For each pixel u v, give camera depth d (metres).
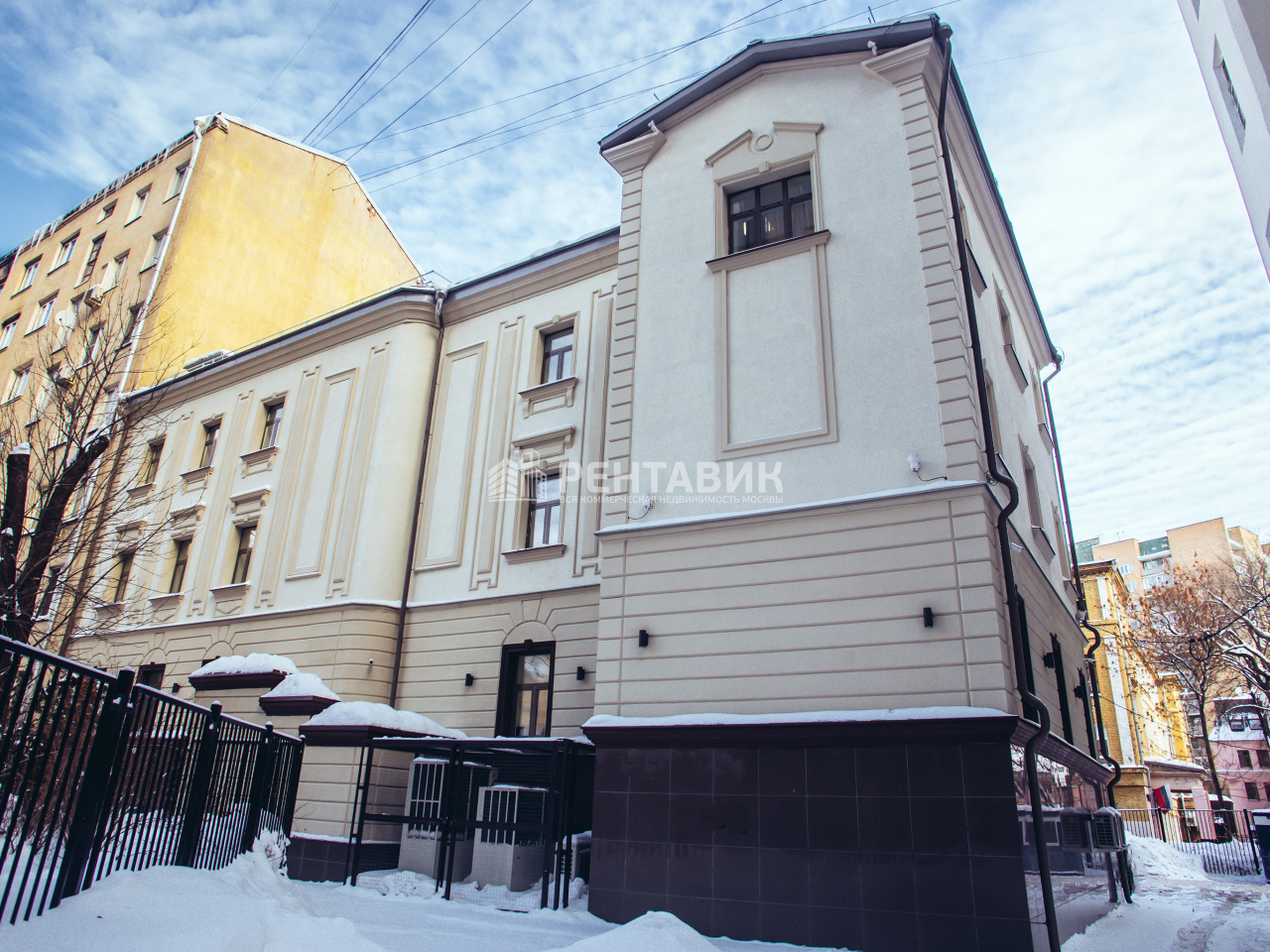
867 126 11.62
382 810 13.30
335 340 19.75
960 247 10.88
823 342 10.77
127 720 6.33
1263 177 9.09
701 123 13.21
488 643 14.94
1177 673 34.12
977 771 8.09
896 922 7.96
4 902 4.52
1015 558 10.91
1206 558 62.66
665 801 9.45
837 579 9.52
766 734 9.05
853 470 9.94
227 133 28.38
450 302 18.47
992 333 13.42
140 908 5.22
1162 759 36.75
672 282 12.34
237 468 20.47
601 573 11.07
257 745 9.76
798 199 12.08
